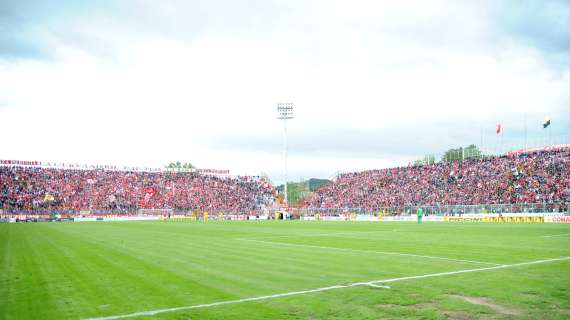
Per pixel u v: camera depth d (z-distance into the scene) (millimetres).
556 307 9844
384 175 91000
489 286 12133
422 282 12828
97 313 9734
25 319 9320
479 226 46625
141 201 94500
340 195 92250
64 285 12930
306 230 42406
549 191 63281
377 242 27062
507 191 67438
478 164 78688
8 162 90812
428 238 29828
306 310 9750
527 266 15812
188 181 105562
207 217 86188
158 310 9914
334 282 13023
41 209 84125
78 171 97438
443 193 75375
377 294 11258
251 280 13492
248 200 104688
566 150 71500
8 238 32156
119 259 18969
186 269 15859
